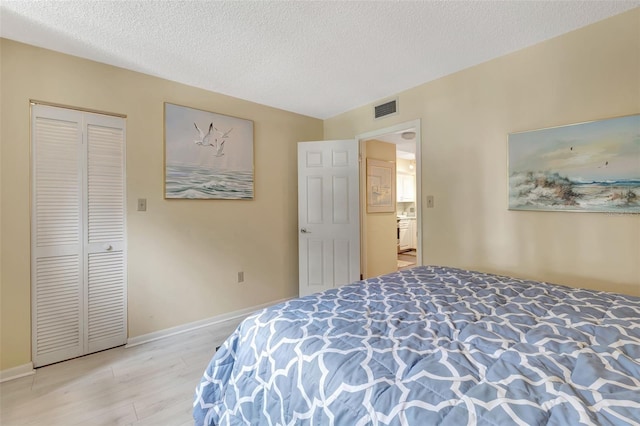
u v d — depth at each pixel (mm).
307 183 3477
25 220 2039
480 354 912
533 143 2131
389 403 734
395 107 3021
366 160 4039
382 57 2305
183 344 2453
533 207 2139
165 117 2621
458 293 1530
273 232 3385
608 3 1709
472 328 1089
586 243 1942
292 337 1074
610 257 1854
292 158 3578
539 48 2104
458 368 839
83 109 2248
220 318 2951
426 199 2773
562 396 701
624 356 873
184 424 1534
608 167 1840
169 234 2645
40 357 2084
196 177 2791
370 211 4078
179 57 2268
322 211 3451
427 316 1226
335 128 3721
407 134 3896
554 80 2041
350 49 2182
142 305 2502
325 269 3447
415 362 881
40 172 2090
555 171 2041
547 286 1643
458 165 2551
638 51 1739
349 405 780
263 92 2975
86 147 2258
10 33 1929
